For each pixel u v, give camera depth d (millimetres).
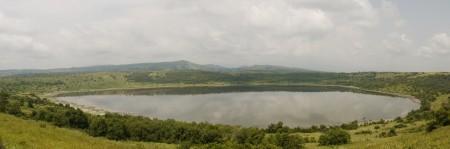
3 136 42594
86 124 150375
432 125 100438
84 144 50938
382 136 122125
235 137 127688
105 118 155000
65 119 145375
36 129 53844
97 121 136750
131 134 134875
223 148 77562
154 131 136125
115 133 132375
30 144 42594
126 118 166125
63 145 46062
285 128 162000
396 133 127875
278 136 107000
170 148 104312
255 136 125375
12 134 45344
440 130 90312
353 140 116438
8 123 53688
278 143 104250
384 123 182125
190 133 132000
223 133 135250
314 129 163375
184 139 131375
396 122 179125
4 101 171875
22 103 199750
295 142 103188
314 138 125312
